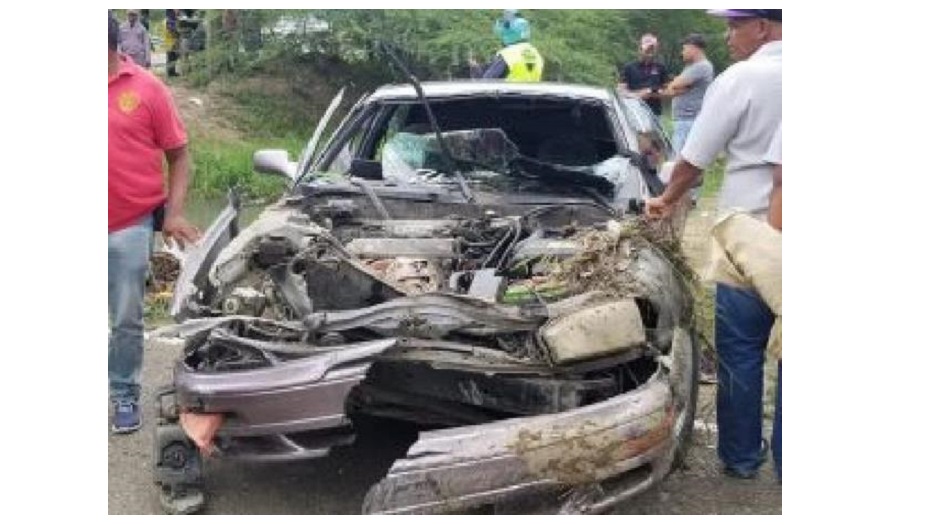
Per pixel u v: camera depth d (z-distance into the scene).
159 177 4.75
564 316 3.82
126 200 4.65
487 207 5.10
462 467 3.41
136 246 4.71
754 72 4.14
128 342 4.84
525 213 5.00
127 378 4.90
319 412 3.62
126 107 4.59
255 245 4.23
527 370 3.79
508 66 8.23
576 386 3.79
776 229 4.13
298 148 13.50
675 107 9.30
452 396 3.90
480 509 3.64
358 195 5.21
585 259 4.19
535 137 5.81
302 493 4.32
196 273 4.37
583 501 3.54
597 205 5.07
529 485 3.45
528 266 4.40
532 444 3.45
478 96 5.68
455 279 4.29
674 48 17.69
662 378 3.76
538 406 3.82
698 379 4.35
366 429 4.92
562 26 16.23
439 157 5.57
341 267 4.12
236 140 13.61
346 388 3.62
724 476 4.49
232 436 3.71
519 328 3.86
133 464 4.60
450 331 3.85
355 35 15.00
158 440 4.10
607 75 15.86
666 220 4.54
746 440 4.43
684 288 4.45
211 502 4.22
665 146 6.87
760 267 4.05
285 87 14.93
